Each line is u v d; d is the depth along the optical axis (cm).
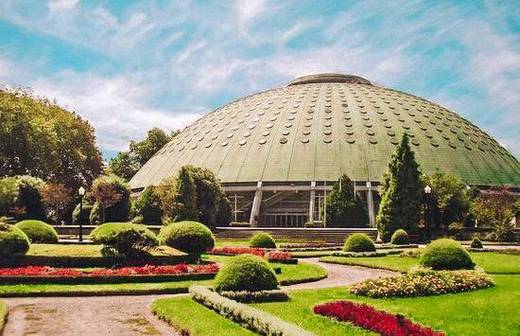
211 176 6159
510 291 1886
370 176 6875
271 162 7138
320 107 7962
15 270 2130
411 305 1597
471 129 8594
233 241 4947
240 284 1722
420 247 4169
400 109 8075
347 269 2889
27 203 5647
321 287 2166
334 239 5216
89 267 2441
